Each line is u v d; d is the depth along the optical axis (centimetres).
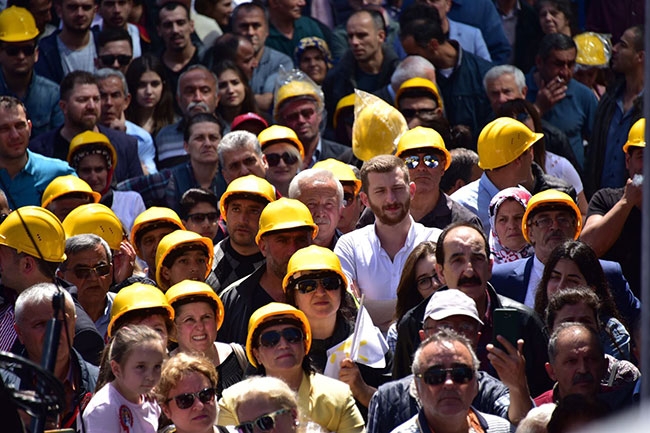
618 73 3052
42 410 1072
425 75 3164
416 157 2384
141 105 3284
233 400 1717
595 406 1450
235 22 3503
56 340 1151
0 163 2688
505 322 1672
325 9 3866
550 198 2078
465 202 2516
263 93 3488
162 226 2373
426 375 1554
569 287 1833
